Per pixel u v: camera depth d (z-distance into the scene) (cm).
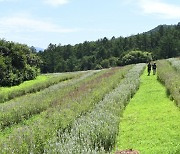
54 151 1125
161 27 15762
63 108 1875
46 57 15138
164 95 2806
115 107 2098
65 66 15038
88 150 1161
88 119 1611
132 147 1491
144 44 14888
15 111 2141
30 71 5422
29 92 3606
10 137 1280
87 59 15188
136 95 2939
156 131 1719
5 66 4719
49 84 4034
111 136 1473
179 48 13112
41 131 1300
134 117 2080
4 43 5250
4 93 3341
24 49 5841
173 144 1470
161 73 3725
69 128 1555
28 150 1179
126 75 4025
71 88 3127
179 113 2089
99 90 2555
